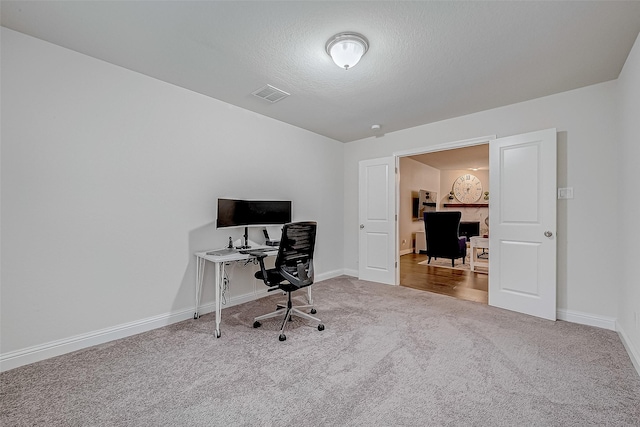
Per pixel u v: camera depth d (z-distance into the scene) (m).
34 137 1.96
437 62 2.20
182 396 1.61
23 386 1.69
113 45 2.04
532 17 1.69
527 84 2.58
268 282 2.53
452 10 1.64
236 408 1.51
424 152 3.84
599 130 2.56
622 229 2.30
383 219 4.20
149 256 2.52
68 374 1.82
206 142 2.92
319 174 4.31
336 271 4.64
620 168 2.36
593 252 2.59
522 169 2.90
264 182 3.50
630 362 1.93
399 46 1.99
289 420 1.42
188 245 2.79
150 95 2.52
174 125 2.68
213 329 2.54
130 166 2.40
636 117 1.94
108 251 2.29
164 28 1.84
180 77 2.51
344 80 2.52
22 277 1.92
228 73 2.43
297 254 2.66
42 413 1.47
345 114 3.40
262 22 1.77
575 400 1.55
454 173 8.55
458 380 1.75
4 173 1.86
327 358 2.02
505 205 3.03
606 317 2.52
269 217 3.38
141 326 2.46
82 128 2.16
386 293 3.65
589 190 2.61
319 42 1.97
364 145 4.52
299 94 2.82
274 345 2.22
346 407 1.51
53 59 2.04
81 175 2.16
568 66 2.26
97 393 1.63
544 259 2.75
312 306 3.03
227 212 2.96
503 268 3.04
